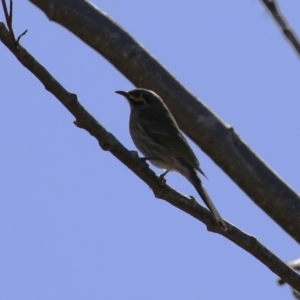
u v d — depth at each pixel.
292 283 11.85
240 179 12.81
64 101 10.39
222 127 12.87
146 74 13.03
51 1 13.16
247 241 11.74
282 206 12.66
